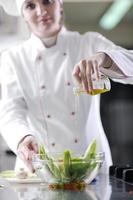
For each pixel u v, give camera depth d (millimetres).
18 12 2291
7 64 2219
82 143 2127
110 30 5559
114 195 1192
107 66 1619
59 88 2141
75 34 2277
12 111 2000
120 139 4914
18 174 1627
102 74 1528
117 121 4930
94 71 1479
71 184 1370
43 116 2133
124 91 4941
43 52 2188
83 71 1477
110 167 1778
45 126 2127
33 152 1523
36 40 2197
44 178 1391
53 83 2154
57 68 2180
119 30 5594
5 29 3945
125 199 1117
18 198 1168
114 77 1671
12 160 3334
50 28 2027
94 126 2170
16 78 2154
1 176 1697
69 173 1347
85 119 2150
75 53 2213
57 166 1342
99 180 1571
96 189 1334
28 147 1583
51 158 1349
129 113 4941
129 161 4828
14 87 2139
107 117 4918
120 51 1705
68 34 2268
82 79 1479
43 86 2143
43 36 2084
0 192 1304
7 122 1901
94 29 5488
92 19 5195
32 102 2135
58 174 1349
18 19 3816
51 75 2166
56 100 2131
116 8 4547
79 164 1343
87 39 2254
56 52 2199
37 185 1479
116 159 4836
